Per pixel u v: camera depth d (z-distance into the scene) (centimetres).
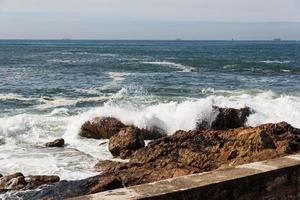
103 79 3722
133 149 1341
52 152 1399
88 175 1152
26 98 2594
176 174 1006
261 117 1797
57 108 2225
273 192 539
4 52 9150
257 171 528
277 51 12350
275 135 1183
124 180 1003
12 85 3206
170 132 1652
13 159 1304
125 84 3350
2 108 2227
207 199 488
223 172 526
